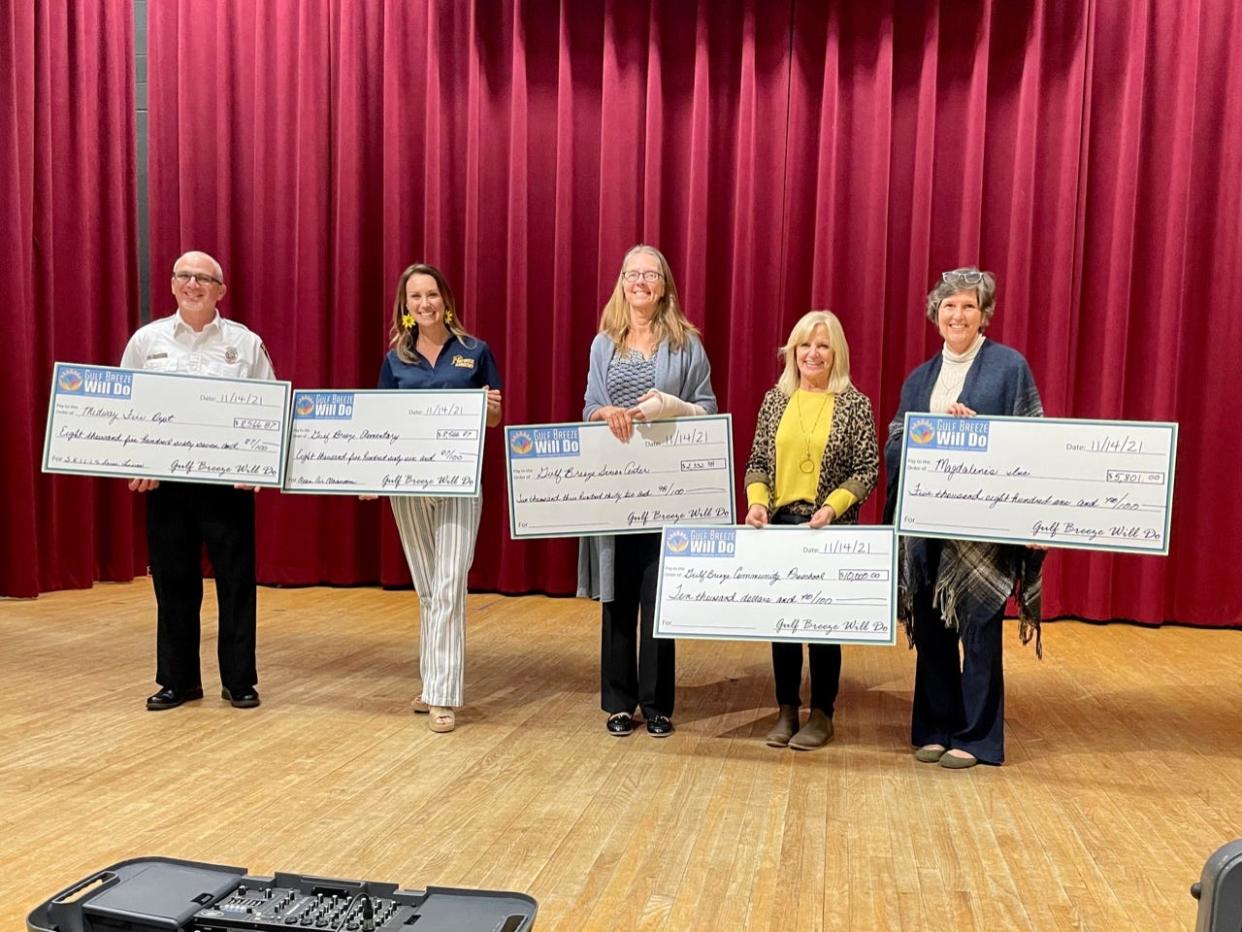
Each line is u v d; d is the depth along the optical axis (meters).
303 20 5.16
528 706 3.40
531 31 5.16
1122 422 2.80
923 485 2.89
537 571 5.35
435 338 3.27
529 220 5.24
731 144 5.09
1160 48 4.66
